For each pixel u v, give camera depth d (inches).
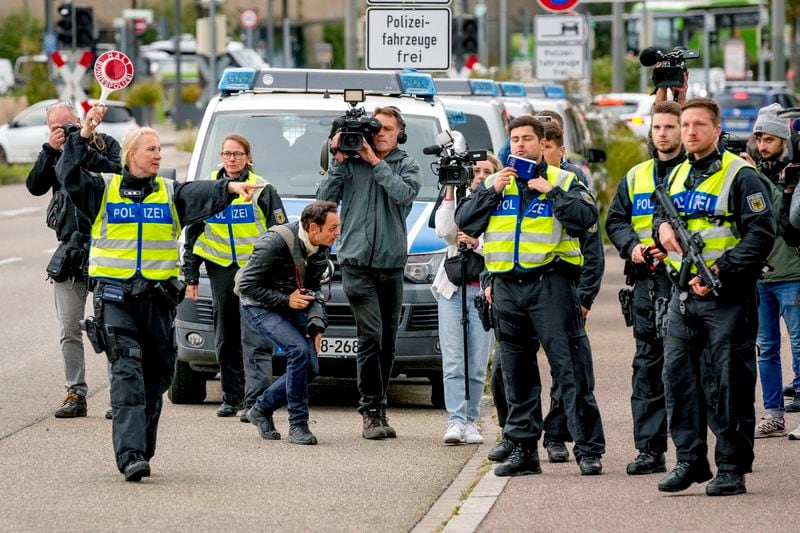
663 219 730.8
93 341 782.5
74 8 3065.9
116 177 788.6
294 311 906.1
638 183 773.9
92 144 935.0
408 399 1097.4
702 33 5196.9
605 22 6220.5
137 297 783.7
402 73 1170.0
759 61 5098.4
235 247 972.6
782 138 907.4
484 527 667.4
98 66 777.6
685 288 723.4
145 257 783.1
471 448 887.1
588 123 2208.4
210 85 4200.3
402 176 908.0
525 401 791.7
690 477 733.9
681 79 893.2
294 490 765.9
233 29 6530.5
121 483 777.6
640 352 786.2
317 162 1114.7
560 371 778.8
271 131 1127.6
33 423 959.0
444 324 908.0
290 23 6579.7
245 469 817.5
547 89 2003.0
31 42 5787.4
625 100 3494.1
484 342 912.9
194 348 1019.3
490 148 1373.0
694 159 727.7
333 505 732.7
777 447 863.7
